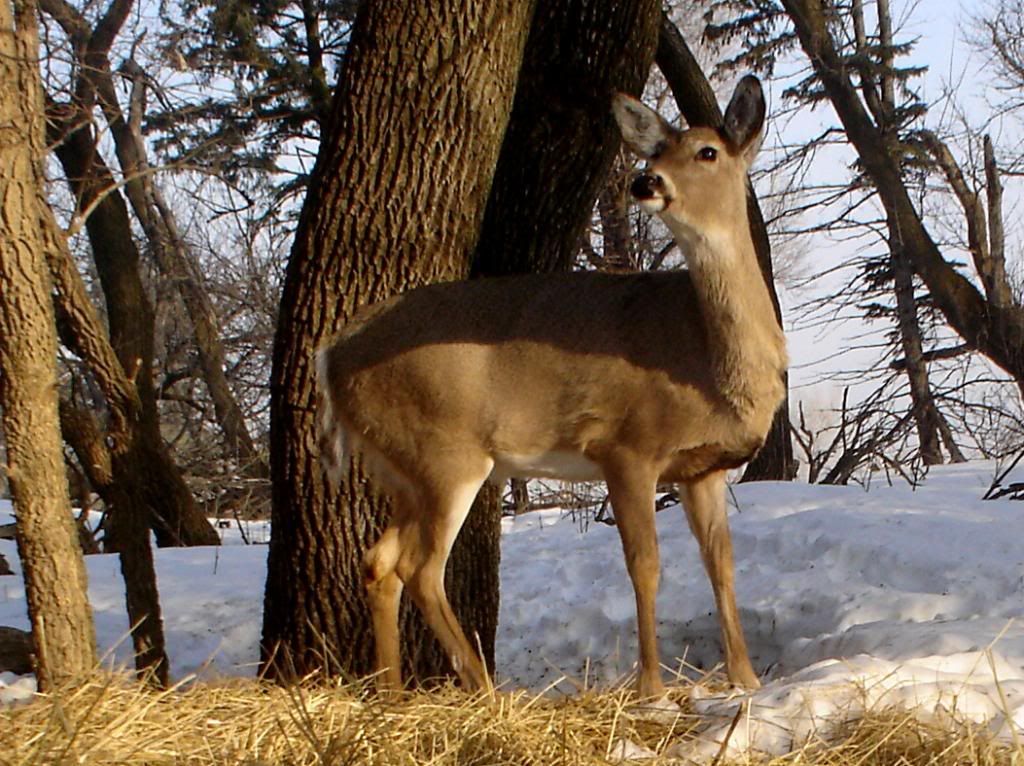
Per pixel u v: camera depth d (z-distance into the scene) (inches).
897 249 1505.9
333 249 402.3
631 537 369.7
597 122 453.7
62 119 454.9
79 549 351.3
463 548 442.0
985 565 546.3
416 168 399.5
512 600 637.3
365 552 399.5
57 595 343.9
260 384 1278.3
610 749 284.0
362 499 407.5
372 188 400.2
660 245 1438.2
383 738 282.2
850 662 323.3
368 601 389.4
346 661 410.0
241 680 349.4
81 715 295.1
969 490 800.3
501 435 384.2
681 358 370.6
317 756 271.1
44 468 342.6
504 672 584.4
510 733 288.5
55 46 439.2
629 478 374.9
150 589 411.8
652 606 363.9
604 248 1384.1
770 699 299.3
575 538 733.3
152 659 407.8
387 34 398.0
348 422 396.8
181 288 1169.4
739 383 367.2
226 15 971.9
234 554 777.6
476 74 400.5
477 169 407.5
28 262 336.8
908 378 1481.3
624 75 453.4
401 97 398.0
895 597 531.2
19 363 339.0
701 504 387.5
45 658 342.6
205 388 1405.0
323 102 1048.8
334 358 397.1
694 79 770.2
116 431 408.8
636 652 582.6
